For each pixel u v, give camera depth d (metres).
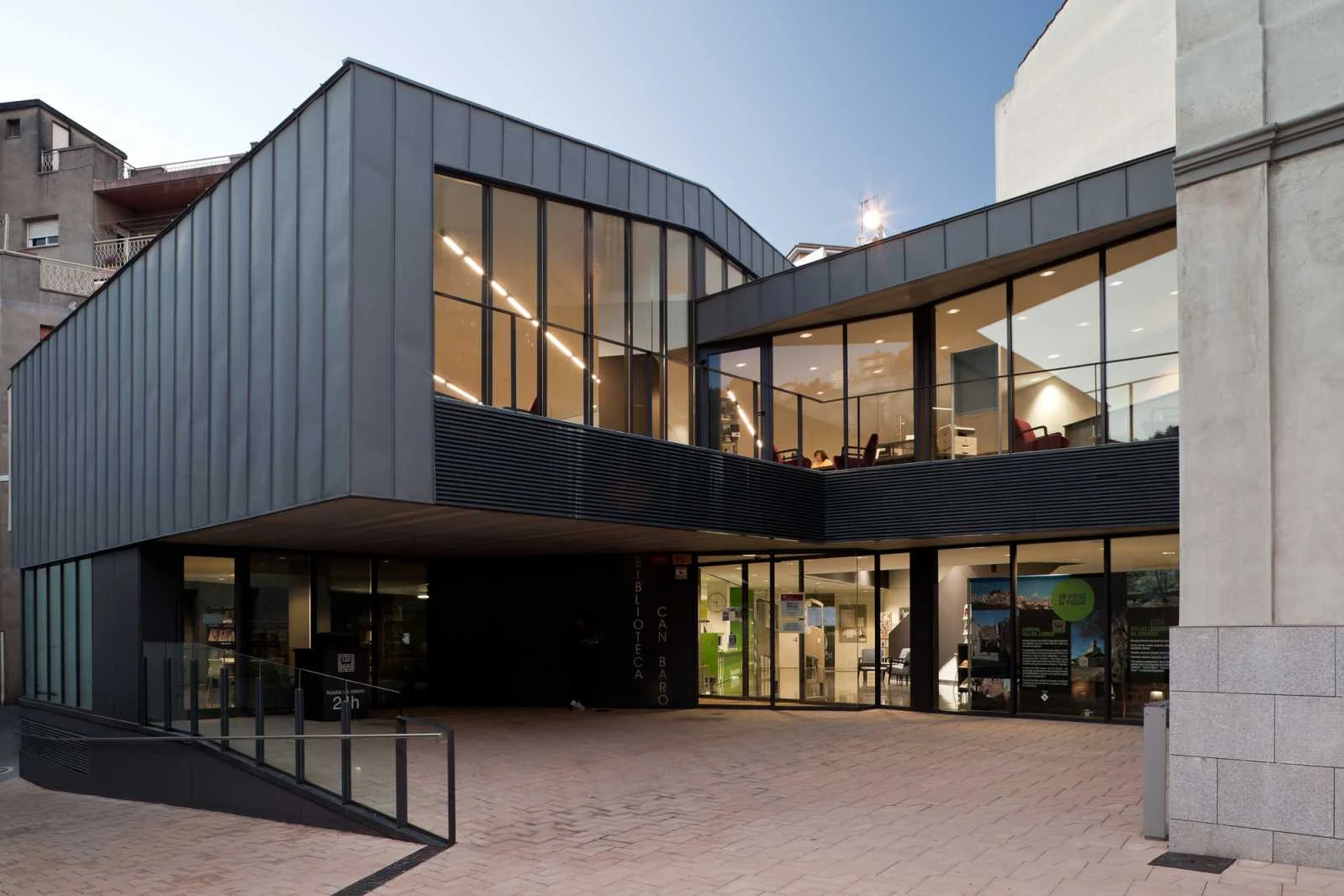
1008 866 6.54
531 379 12.23
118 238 38.94
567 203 13.16
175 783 12.52
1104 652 13.98
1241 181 7.00
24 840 10.66
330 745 9.54
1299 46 6.86
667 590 17.36
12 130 39.00
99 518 15.63
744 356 16.41
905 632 16.06
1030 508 13.70
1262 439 6.76
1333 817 6.27
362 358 9.84
